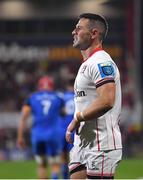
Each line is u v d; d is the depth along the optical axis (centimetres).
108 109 991
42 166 2216
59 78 5666
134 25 5450
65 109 2327
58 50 5891
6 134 4853
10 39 5944
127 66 5450
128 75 5375
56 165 2217
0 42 5934
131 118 4947
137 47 5438
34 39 5931
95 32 1055
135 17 5447
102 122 1032
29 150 4409
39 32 5956
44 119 2248
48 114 2255
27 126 4644
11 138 4819
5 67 5866
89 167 1045
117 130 1047
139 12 5462
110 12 5856
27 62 5906
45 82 2309
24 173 3033
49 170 3016
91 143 1041
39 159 2225
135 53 5438
